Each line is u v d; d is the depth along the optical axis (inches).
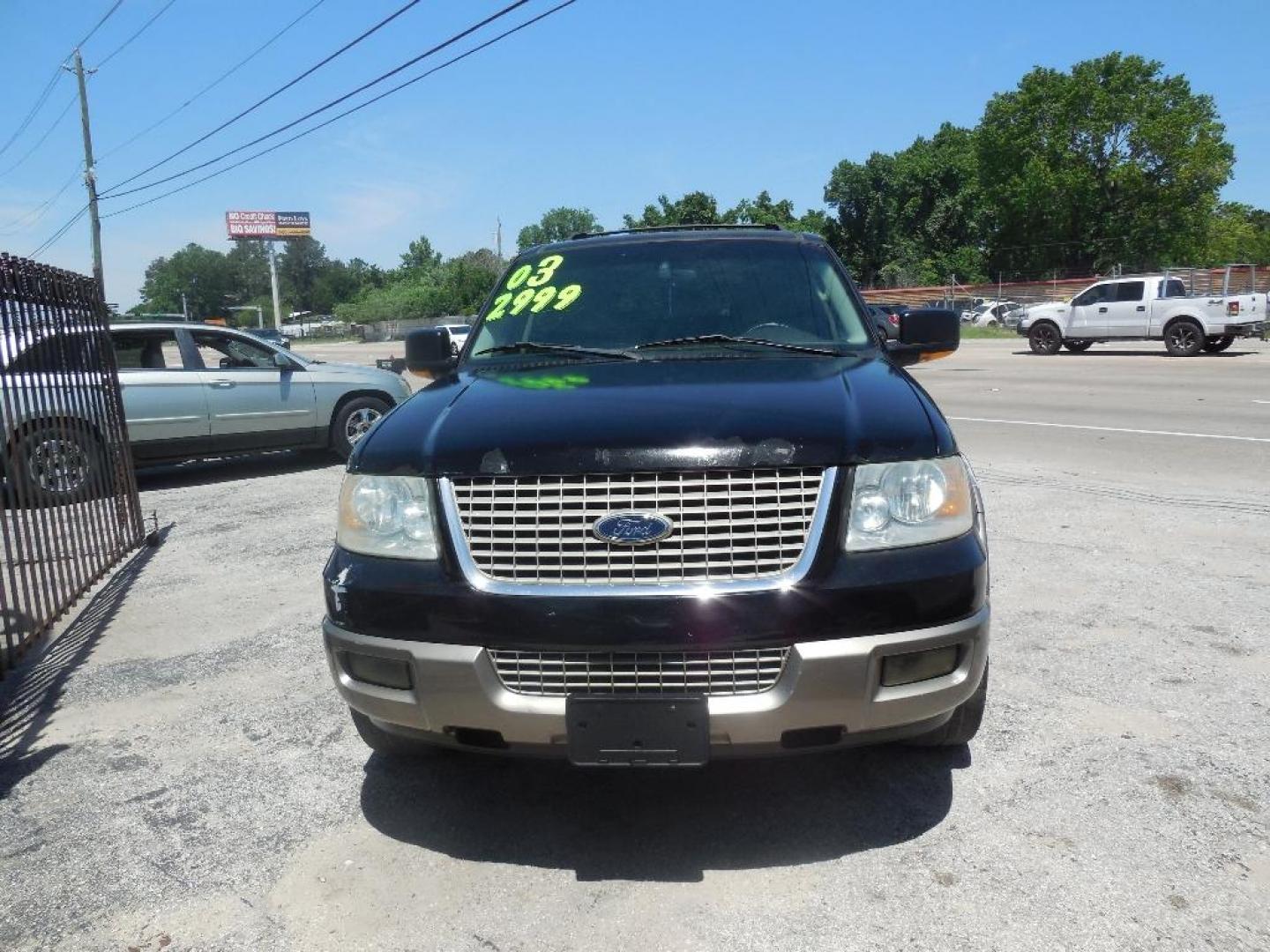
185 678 174.2
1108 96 2165.4
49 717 159.2
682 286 156.7
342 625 108.8
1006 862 107.0
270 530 293.1
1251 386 569.6
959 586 102.3
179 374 370.0
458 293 3277.6
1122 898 99.7
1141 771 124.8
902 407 112.0
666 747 99.0
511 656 101.7
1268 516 257.6
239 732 150.3
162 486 387.9
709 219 2559.1
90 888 110.0
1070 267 2303.2
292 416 398.6
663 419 106.5
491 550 102.9
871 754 133.3
